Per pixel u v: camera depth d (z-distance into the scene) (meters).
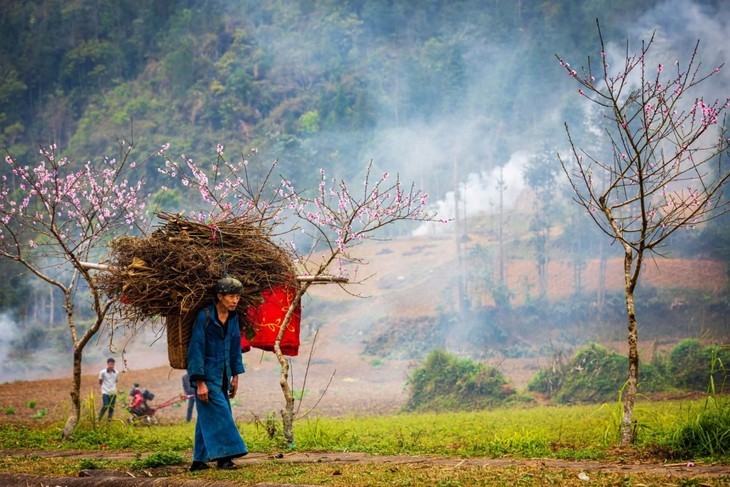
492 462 7.82
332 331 48.34
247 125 112.94
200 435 7.89
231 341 8.20
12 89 134.12
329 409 22.83
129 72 144.00
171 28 149.38
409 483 6.37
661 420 10.30
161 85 127.25
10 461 9.19
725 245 47.25
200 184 11.91
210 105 114.88
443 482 6.32
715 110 9.34
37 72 141.38
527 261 55.78
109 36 151.38
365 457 8.63
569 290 48.69
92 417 13.27
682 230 48.41
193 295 7.93
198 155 99.56
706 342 35.81
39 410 21.19
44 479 7.75
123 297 8.07
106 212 13.59
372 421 16.09
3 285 59.06
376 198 11.45
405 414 21.08
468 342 43.12
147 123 110.69
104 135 104.88
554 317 45.50
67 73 138.00
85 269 11.73
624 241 9.13
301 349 44.84
